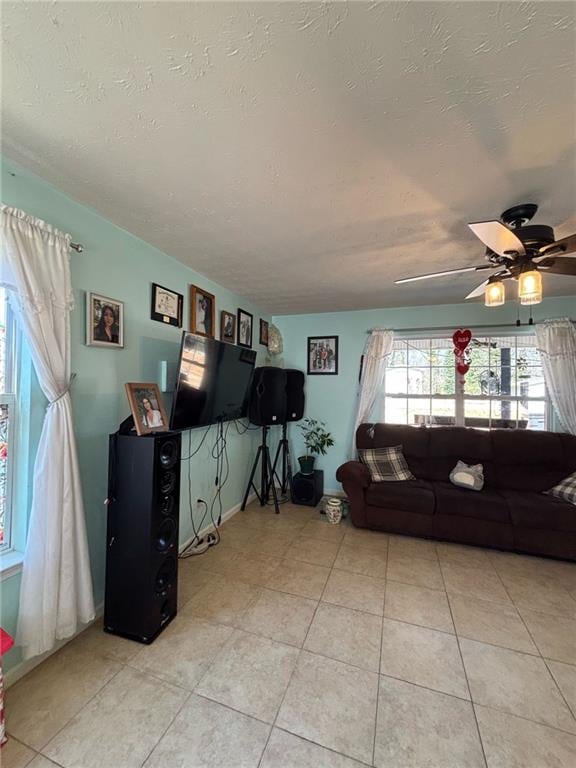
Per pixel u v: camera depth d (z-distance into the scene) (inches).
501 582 88.7
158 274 91.0
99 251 73.2
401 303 145.7
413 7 31.6
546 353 129.9
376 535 116.7
